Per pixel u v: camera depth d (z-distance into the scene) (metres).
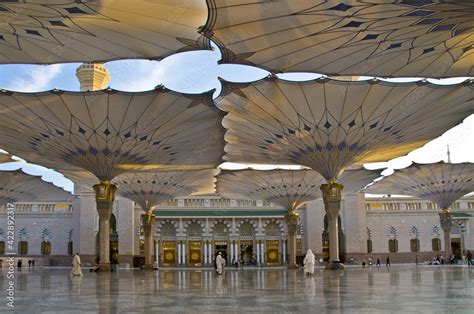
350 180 37.38
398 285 16.08
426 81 21.66
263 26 15.34
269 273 30.67
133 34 18.17
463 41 16.80
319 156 27.94
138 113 23.98
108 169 28.45
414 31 15.77
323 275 25.42
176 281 21.22
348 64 18.58
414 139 28.81
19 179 38.19
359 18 14.84
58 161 30.20
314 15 14.68
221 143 29.08
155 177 40.31
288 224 42.59
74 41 18.56
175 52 19.94
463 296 11.88
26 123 24.38
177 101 23.05
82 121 24.33
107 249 30.23
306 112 24.28
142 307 10.36
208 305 10.59
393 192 45.66
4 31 17.45
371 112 24.20
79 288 16.62
